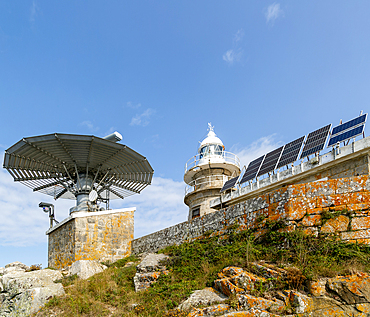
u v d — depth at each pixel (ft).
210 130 114.73
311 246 44.32
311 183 48.83
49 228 100.48
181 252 59.41
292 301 36.24
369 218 43.62
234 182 75.31
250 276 40.63
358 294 35.04
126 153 90.07
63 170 95.45
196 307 39.29
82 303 48.01
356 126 51.78
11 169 87.40
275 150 69.21
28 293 51.08
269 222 51.06
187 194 102.32
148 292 48.39
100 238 87.76
